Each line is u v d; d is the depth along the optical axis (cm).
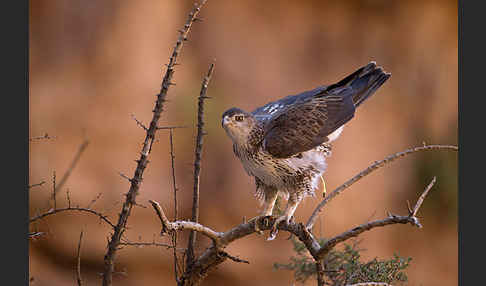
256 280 1423
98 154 1384
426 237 1697
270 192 752
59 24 1436
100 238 1321
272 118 734
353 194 1597
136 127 1427
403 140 1727
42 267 1312
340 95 763
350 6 1738
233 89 1593
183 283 582
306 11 1708
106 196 1352
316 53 1709
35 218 495
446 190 1712
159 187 1398
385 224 439
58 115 1387
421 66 1770
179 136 1443
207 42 1605
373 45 1747
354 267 607
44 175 1321
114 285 1307
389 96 1739
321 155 755
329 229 1530
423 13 1766
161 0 1526
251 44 1647
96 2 1454
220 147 1476
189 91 1504
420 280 1652
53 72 1420
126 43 1470
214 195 1454
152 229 1364
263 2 1677
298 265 710
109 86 1443
